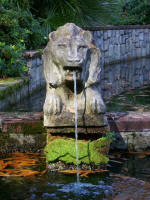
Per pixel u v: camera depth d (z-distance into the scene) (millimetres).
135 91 7254
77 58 2949
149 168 3168
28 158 3467
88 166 3170
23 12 8867
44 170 3125
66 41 3027
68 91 3180
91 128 3213
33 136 3658
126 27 14078
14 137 3650
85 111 3162
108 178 2908
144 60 14117
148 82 8453
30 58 7383
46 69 3186
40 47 9461
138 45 15375
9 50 7074
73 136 3332
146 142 3715
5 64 7043
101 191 2629
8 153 3637
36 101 6148
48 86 3215
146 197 2514
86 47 3064
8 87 5715
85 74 3143
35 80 7688
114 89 7477
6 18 7934
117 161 3389
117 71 10625
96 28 11680
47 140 3332
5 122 3635
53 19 9641
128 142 3711
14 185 2754
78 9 10328
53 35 3184
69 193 2588
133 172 3062
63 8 10047
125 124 3682
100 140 3205
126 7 17453
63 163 3178
